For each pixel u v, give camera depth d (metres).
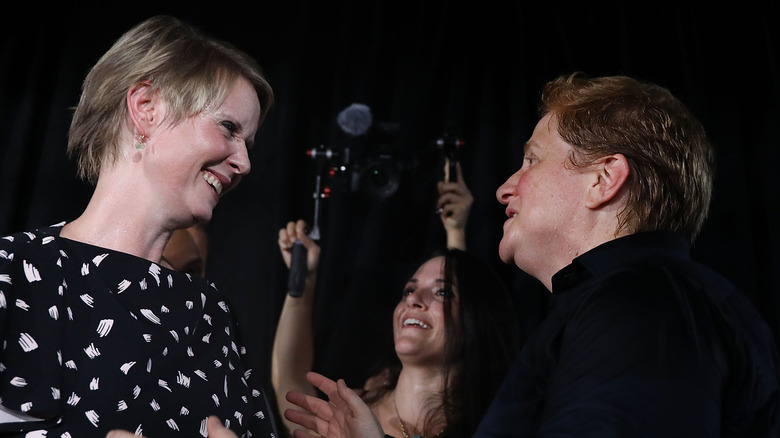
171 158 1.29
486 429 0.95
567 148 1.14
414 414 2.21
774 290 2.75
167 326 1.26
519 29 3.10
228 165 1.36
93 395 1.13
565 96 1.19
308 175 2.87
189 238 2.54
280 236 2.69
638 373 0.81
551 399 0.86
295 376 2.54
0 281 1.10
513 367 0.98
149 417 1.17
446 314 2.27
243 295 2.67
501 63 3.08
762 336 0.94
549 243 1.12
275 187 2.81
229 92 1.35
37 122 2.78
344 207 2.78
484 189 2.90
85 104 1.33
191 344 1.29
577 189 1.11
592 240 1.09
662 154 1.09
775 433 0.90
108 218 1.29
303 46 2.98
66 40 2.87
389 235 2.77
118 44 1.36
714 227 2.80
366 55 3.01
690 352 0.84
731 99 2.96
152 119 1.30
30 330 1.11
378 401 2.30
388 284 2.72
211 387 1.28
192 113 1.31
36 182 2.70
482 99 3.02
